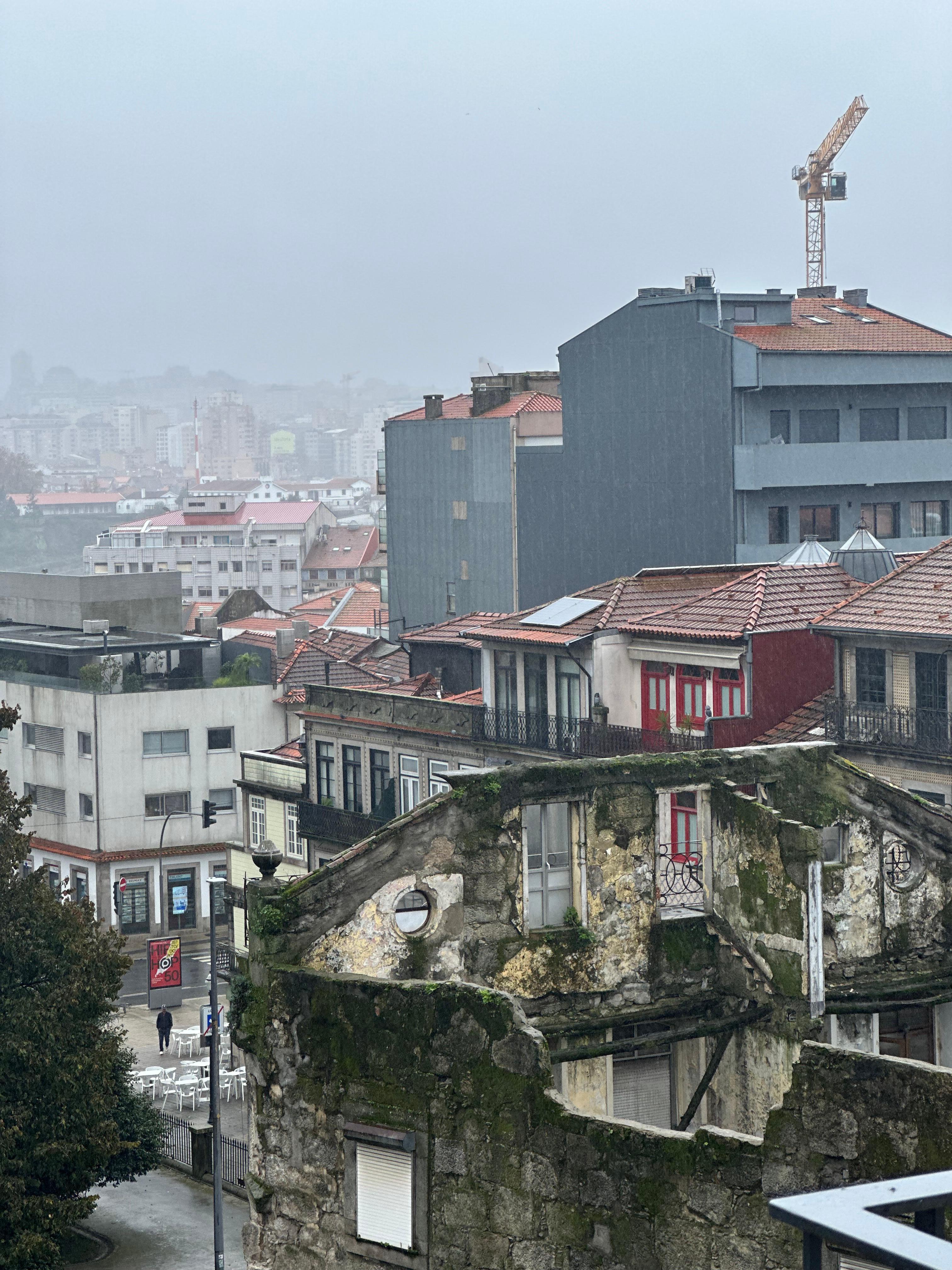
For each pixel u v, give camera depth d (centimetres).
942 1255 1134
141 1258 6019
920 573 6769
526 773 3131
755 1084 3294
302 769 9269
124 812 11975
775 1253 2183
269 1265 2819
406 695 8431
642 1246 2314
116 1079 6191
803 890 3186
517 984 3141
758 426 11469
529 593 13075
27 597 14438
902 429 12000
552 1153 2422
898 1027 3562
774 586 7169
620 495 12188
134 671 12681
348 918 2941
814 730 6594
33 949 5528
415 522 14125
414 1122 2602
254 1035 2852
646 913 3284
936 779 6253
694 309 11569
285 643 12988
